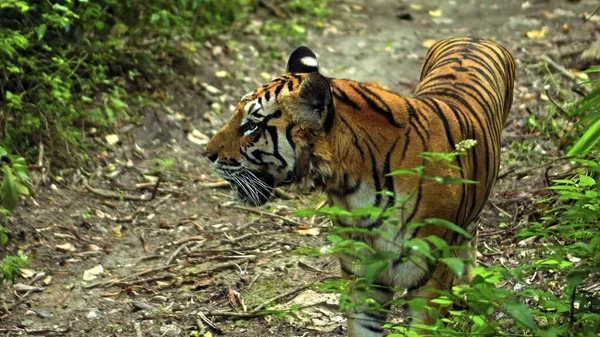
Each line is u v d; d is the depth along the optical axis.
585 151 7.78
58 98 12.26
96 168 12.47
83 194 11.89
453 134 7.78
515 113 13.98
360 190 7.55
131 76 13.60
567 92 14.38
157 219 11.62
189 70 15.07
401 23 18.55
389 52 16.97
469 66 9.16
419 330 7.61
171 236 11.29
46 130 12.26
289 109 7.64
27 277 10.26
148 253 10.91
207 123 13.91
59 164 12.22
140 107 13.75
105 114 13.31
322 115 7.45
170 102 14.12
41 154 12.05
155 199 12.02
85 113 13.02
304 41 17.22
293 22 17.56
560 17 18.30
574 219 7.57
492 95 8.90
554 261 6.63
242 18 17.62
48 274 10.38
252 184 8.08
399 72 16.12
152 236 11.29
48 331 9.35
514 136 13.20
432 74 9.17
